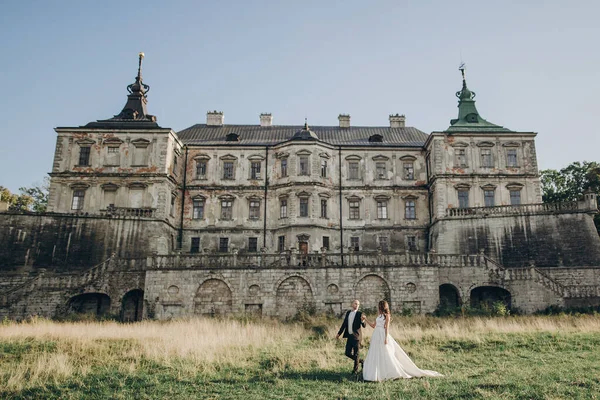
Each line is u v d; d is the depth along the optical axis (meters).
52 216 45.12
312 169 51.62
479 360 18.19
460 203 49.56
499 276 37.75
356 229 52.00
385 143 55.88
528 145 51.00
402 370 14.96
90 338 23.39
